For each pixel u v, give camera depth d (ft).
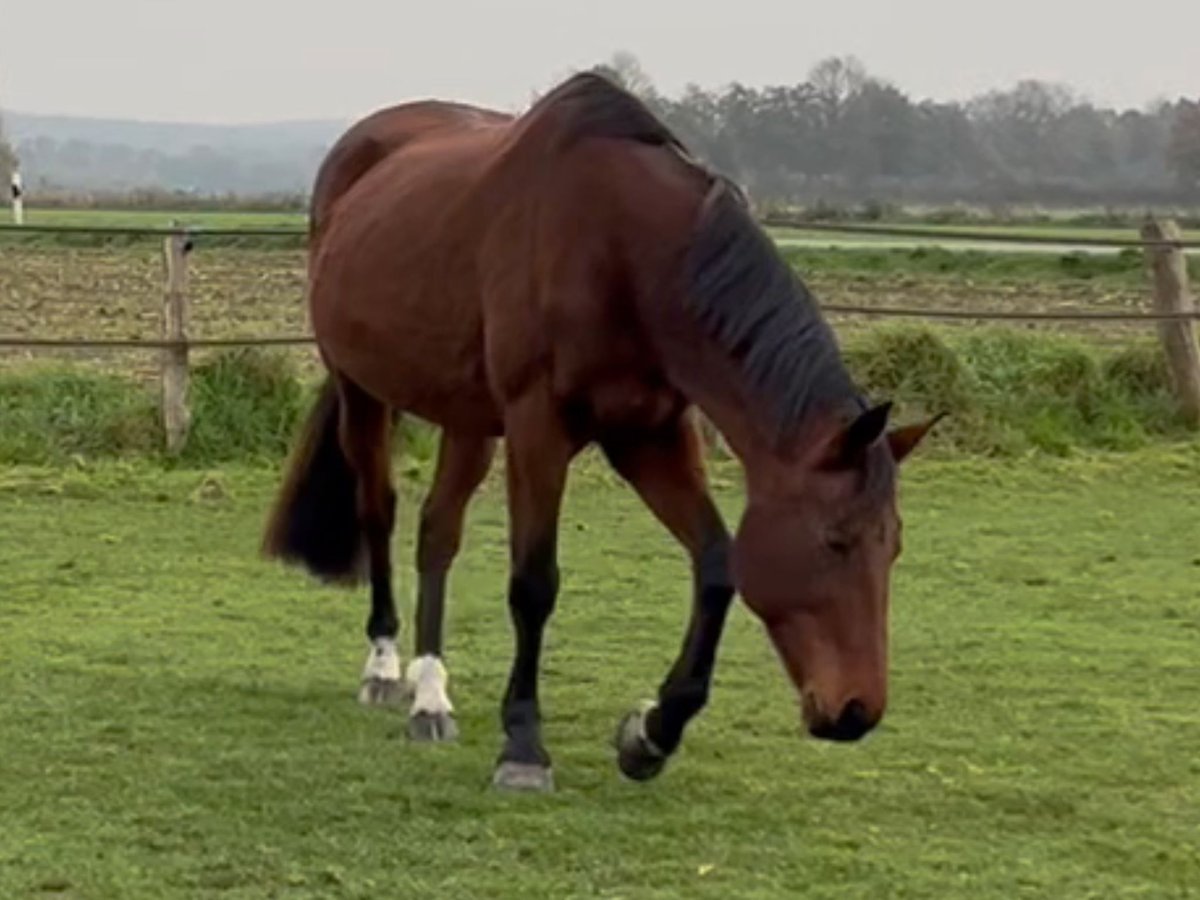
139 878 14.78
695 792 17.35
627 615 25.43
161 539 30.32
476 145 19.63
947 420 38.96
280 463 36.50
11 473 34.99
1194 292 61.93
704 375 16.12
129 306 61.21
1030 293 67.51
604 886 14.76
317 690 21.25
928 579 28.17
